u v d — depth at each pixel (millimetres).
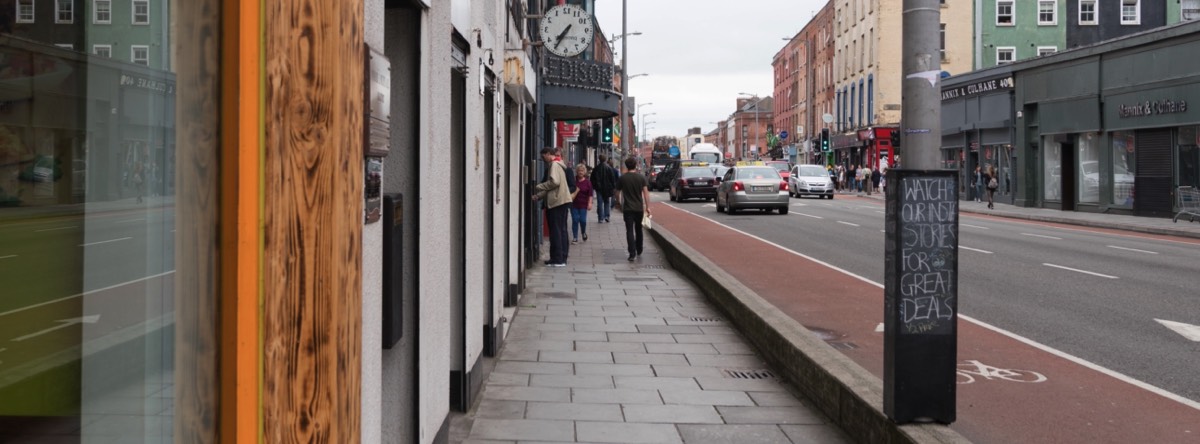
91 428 1832
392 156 4176
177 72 2053
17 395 1644
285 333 2219
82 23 1793
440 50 4602
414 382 4199
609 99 21922
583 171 20031
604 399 6133
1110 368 7332
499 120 7449
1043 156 34969
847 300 11414
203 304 2143
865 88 60688
